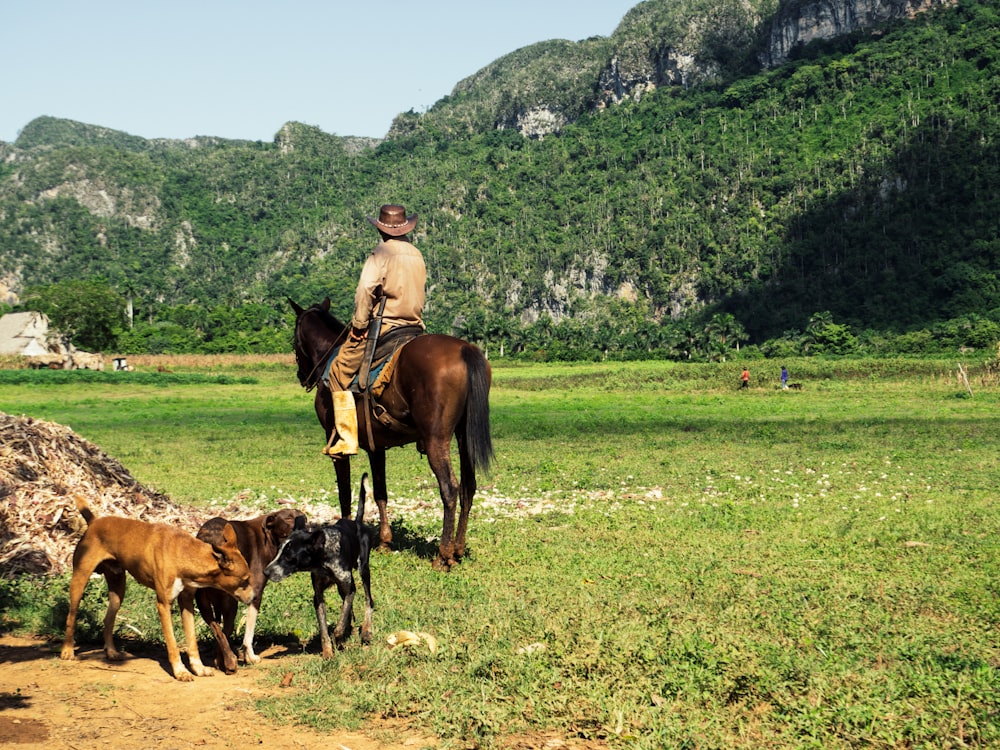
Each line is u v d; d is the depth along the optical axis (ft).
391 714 17.52
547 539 34.81
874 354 363.56
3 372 199.93
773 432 81.76
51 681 19.52
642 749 15.14
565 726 16.53
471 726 16.60
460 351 29.86
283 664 20.67
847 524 35.47
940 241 599.57
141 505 36.86
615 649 19.95
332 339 34.83
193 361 295.28
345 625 21.57
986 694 16.83
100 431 88.17
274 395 159.74
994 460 57.98
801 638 20.84
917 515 37.50
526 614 23.21
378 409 31.42
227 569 19.27
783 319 597.52
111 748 15.81
